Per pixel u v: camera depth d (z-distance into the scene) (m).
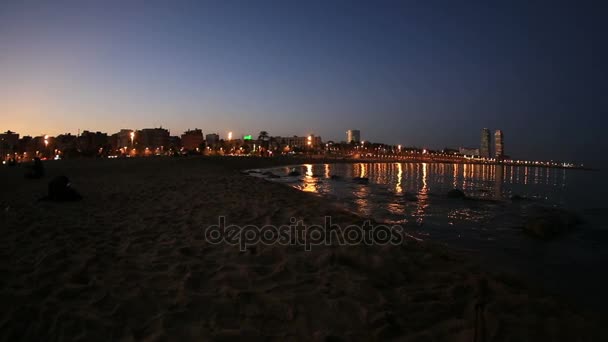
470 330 3.12
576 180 43.69
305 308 3.52
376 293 3.88
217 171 27.50
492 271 5.12
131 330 3.09
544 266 5.66
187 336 2.98
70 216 7.91
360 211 11.23
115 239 6.08
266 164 63.38
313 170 51.41
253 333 3.05
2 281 4.07
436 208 12.20
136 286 4.00
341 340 2.97
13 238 5.95
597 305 4.01
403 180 30.56
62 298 3.66
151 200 10.64
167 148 153.50
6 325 3.15
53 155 113.50
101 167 26.12
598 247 6.89
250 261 4.98
